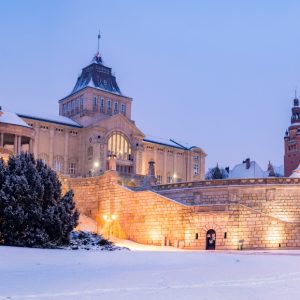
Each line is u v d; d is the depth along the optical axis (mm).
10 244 42969
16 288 16516
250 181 62469
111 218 63750
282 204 60781
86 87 125938
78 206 69500
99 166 115750
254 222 51844
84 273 21547
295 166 158875
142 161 127000
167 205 57062
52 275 20672
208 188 64562
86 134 120562
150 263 27984
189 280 19297
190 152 140750
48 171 47906
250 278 20266
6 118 96250
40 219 44281
